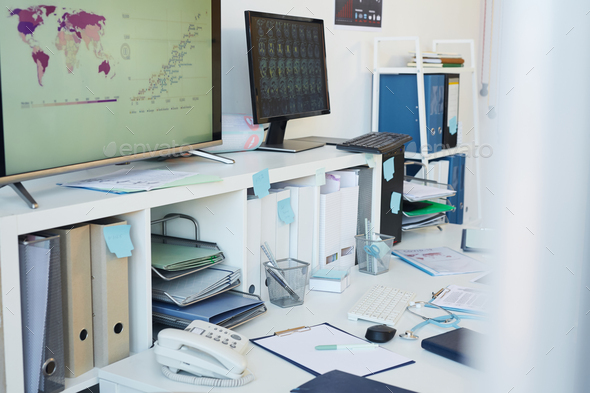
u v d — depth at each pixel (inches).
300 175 56.9
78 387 36.3
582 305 11.3
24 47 35.0
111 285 38.2
